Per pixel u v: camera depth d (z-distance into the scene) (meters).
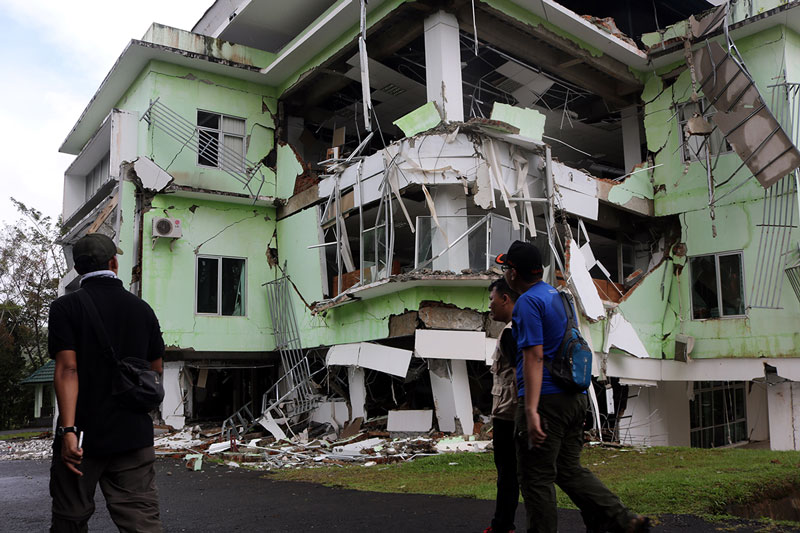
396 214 15.58
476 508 5.77
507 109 13.37
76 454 3.10
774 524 4.78
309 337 16.16
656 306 15.97
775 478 6.45
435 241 13.09
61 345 3.21
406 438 12.64
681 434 16.30
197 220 16.91
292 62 17.03
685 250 16.03
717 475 6.73
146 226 16.22
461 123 13.01
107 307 3.36
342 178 15.30
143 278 15.98
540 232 14.12
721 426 18.09
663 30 16.19
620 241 17.39
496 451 4.52
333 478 8.48
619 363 14.77
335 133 17.70
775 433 14.25
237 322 17.03
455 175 12.97
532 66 16.67
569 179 14.65
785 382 14.22
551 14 14.70
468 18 14.20
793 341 14.02
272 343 17.41
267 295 17.55
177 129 16.81
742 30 14.98
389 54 15.75
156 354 3.53
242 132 17.91
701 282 15.75
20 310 34.38
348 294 14.13
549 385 3.64
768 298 14.47
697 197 15.89
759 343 14.54
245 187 17.45
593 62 15.81
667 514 5.14
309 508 6.12
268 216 17.91
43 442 16.27
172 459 11.70
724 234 15.38
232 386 19.11
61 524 3.14
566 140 20.47
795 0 14.15
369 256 14.66
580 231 16.67
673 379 15.61
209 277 16.95
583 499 3.68
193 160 16.92
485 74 17.14
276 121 18.39
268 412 14.30
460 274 12.66
